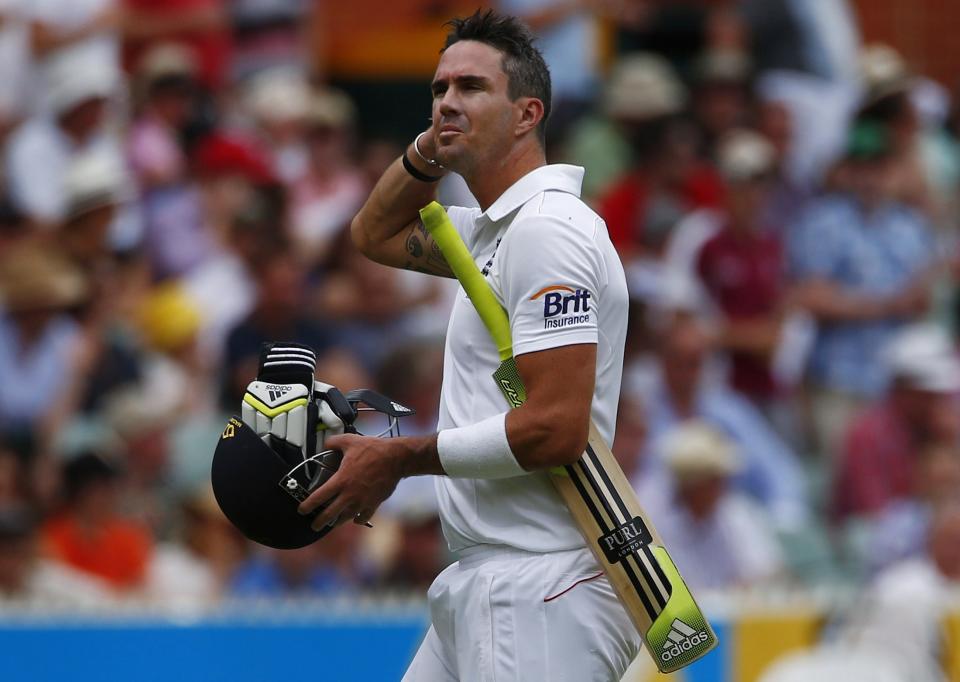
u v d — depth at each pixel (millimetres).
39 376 23031
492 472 10914
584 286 10891
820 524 25297
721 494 23094
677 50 31562
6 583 19562
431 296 25609
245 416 11188
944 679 20547
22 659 17938
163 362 24094
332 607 19234
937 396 25719
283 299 24359
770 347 26891
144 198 25641
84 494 20562
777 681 19891
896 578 22031
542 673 11094
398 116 31734
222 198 25469
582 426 10797
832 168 28844
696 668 19453
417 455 10977
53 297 23141
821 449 27172
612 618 11336
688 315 25250
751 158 27203
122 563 20656
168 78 26844
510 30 11477
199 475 22484
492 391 11352
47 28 25500
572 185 11375
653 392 24938
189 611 18625
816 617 20219
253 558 21156
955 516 22594
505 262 11094
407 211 12570
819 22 30516
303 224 26344
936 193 30109
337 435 11141
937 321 29375
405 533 21250
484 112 11320
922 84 32031
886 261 28109
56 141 25172
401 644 19234
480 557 11445
